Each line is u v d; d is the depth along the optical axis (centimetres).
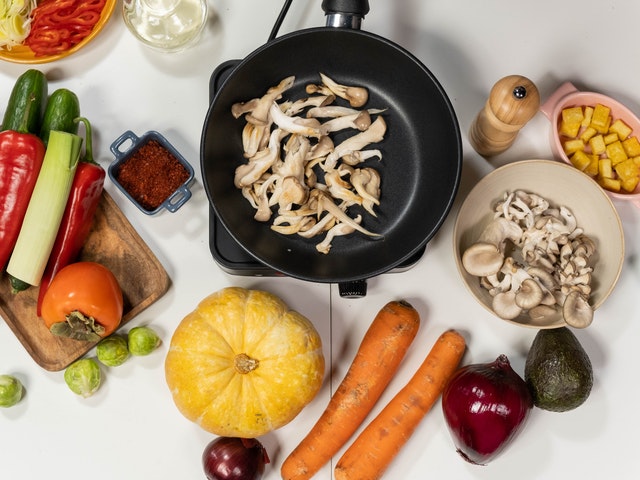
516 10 75
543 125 74
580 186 68
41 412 73
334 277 64
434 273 74
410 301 74
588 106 71
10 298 72
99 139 74
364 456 71
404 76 70
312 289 74
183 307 74
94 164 68
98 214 73
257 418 67
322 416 71
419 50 75
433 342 74
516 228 70
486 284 70
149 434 73
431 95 68
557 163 67
